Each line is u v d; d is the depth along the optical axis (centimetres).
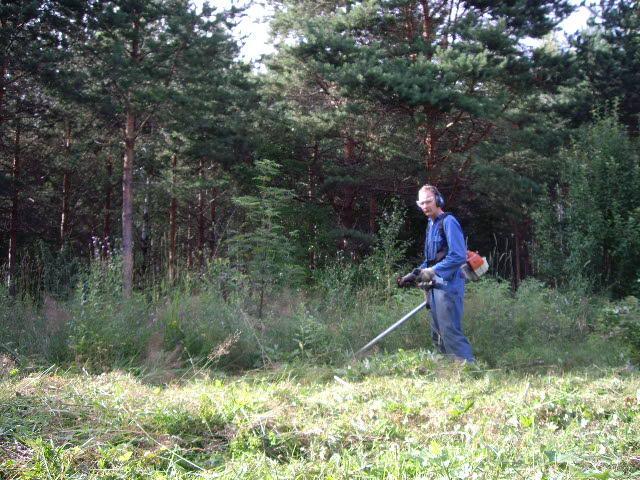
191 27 1502
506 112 1811
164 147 1850
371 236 1902
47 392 376
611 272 1305
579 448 275
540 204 1592
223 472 277
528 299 923
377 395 413
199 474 278
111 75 1469
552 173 1950
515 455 273
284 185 2019
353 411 367
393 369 537
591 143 1442
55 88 1554
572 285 1147
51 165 1988
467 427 319
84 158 1941
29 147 2005
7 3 1509
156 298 755
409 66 1706
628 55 2281
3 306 668
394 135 1875
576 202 1347
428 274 593
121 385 419
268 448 312
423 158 1952
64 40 1570
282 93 1931
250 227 1470
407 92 1573
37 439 296
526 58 1745
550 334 789
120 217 2427
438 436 318
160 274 958
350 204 2105
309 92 1919
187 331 645
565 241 1441
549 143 1827
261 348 631
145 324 659
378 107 1727
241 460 293
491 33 1700
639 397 359
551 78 1844
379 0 1809
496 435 310
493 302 857
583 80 2203
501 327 784
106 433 317
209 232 2223
